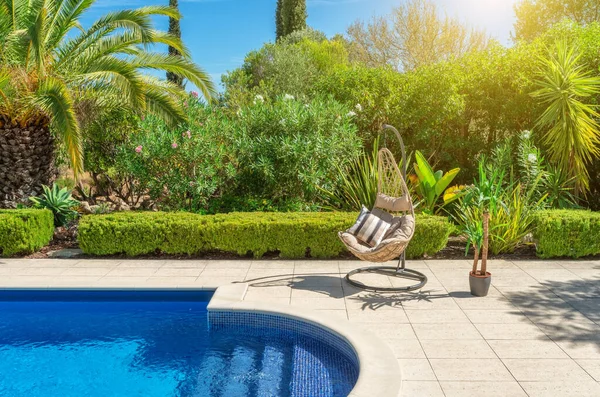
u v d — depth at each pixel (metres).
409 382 4.13
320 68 24.02
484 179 8.22
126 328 5.92
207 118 10.58
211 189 9.79
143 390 4.50
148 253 8.50
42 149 9.95
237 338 5.61
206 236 8.19
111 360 5.09
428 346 4.84
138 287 6.73
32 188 9.88
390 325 5.38
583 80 9.55
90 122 10.97
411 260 8.09
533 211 8.71
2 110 9.45
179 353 5.24
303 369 4.81
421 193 9.62
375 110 12.48
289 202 9.97
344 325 5.25
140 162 9.98
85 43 9.88
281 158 9.90
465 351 4.72
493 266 7.72
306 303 6.07
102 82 9.84
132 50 10.52
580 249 8.05
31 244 8.40
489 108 12.48
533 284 6.78
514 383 4.10
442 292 6.45
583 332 5.14
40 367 4.98
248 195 10.38
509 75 12.15
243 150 9.93
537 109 11.88
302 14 30.36
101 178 13.02
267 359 5.05
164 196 10.22
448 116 12.12
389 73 12.85
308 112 10.18
